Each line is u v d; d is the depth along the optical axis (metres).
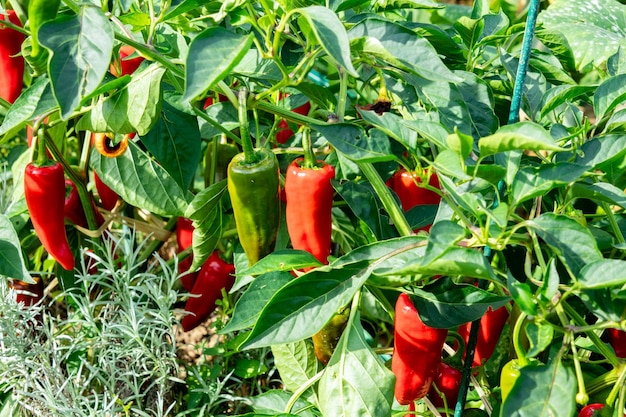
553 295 1.43
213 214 1.98
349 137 1.56
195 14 2.21
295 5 1.85
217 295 2.38
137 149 2.12
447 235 1.36
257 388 2.47
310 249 1.79
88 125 1.82
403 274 1.45
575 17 3.16
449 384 1.96
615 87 1.77
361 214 1.91
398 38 1.62
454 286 1.66
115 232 2.81
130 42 1.66
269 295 1.70
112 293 2.31
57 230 1.98
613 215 1.77
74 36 1.39
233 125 2.16
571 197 1.66
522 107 2.03
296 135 2.28
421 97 1.89
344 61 1.31
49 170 1.89
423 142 2.07
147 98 1.73
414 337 1.66
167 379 2.22
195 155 1.94
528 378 1.36
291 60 2.06
